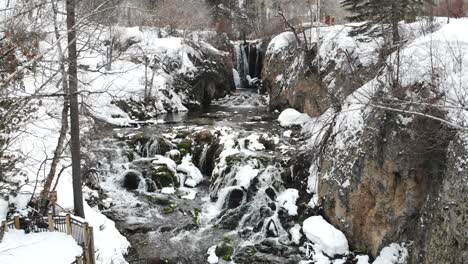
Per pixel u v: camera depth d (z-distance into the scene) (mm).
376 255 14211
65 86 12914
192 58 35094
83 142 20984
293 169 19047
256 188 18672
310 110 25812
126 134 24359
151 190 20469
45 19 12766
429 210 12391
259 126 25844
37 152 17906
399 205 13625
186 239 16547
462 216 10742
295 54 29141
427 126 12594
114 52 29250
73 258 11586
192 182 21234
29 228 13242
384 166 13930
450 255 11031
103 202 18688
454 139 11742
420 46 14766
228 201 18594
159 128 26109
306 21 39469
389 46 16141
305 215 16906
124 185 20594
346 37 24391
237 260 15211
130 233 16766
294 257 15195
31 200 15203
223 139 22547
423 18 19562
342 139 16141
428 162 12812
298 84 27422
